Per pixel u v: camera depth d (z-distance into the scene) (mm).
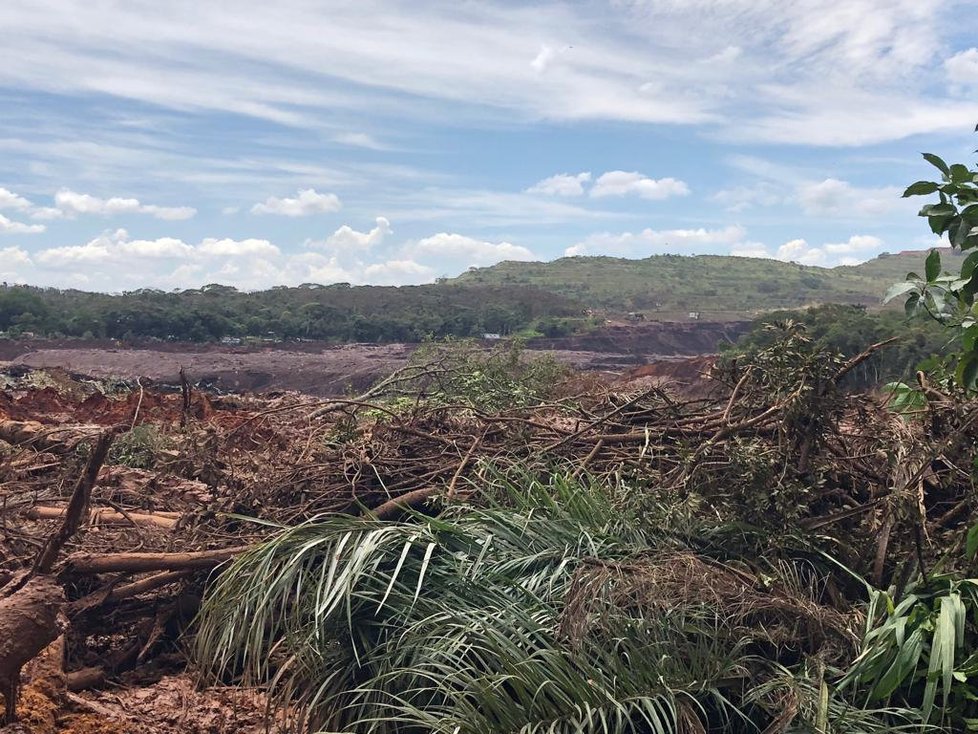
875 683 3195
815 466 4242
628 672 3084
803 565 3947
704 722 3104
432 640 3299
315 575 3631
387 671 3340
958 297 3975
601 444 5094
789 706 2990
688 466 4254
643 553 3688
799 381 4285
